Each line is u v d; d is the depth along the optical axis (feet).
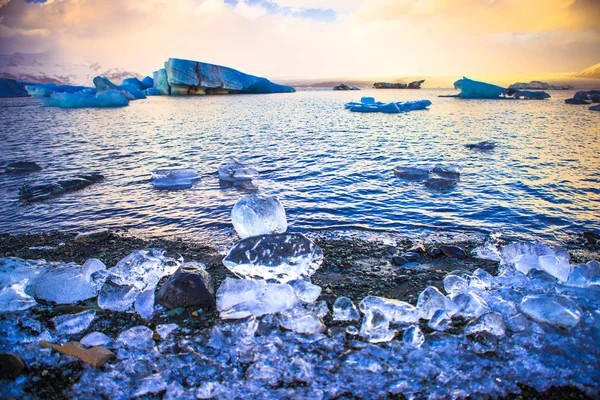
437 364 8.40
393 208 20.74
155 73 172.04
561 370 8.16
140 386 7.92
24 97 170.50
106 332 9.96
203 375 8.25
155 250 14.23
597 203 20.72
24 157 36.70
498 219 18.84
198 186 25.93
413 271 13.55
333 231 17.79
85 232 18.21
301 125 57.57
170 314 10.60
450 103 97.04
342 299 10.84
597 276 11.80
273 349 8.85
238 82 168.45
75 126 60.95
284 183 26.12
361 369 8.27
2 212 21.63
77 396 7.72
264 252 12.94
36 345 9.04
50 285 11.84
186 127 57.77
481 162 30.55
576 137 41.81
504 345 8.87
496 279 11.99
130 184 26.84
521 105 88.33
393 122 59.21
